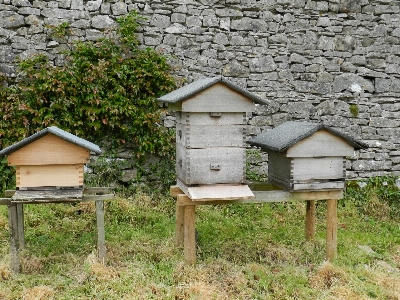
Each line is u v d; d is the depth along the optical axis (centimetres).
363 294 375
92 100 565
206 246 455
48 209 526
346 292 373
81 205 539
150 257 416
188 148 378
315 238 493
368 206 623
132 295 352
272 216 569
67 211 527
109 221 516
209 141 382
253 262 423
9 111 553
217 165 384
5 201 365
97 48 578
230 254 440
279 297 367
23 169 360
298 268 414
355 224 567
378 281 402
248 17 622
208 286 368
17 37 567
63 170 366
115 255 416
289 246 465
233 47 619
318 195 413
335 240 431
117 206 545
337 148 401
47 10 573
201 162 382
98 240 389
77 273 380
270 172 449
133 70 584
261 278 391
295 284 386
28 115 561
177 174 434
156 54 593
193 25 609
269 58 629
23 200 351
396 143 670
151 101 591
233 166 389
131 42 583
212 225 518
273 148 396
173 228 500
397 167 673
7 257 399
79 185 369
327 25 643
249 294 367
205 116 380
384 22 657
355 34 651
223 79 370
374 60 658
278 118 636
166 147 595
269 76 630
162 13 601
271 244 471
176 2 603
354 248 476
